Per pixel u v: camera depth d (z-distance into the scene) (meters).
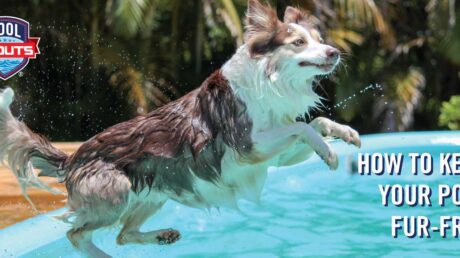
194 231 6.38
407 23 15.22
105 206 5.09
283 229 6.43
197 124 5.20
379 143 9.39
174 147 5.17
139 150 5.16
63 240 5.44
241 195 5.51
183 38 14.11
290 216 6.88
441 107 14.73
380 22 13.56
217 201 5.48
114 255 5.71
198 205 5.48
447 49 14.11
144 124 5.28
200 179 5.32
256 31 5.23
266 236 6.21
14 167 5.40
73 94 13.46
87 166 5.18
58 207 6.52
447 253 5.73
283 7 13.45
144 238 5.48
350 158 8.73
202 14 13.14
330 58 5.07
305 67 5.12
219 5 12.77
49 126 13.14
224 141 5.22
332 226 6.54
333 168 5.16
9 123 5.36
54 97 13.27
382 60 14.60
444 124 14.11
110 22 12.26
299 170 8.53
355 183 8.29
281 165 5.62
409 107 14.06
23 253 5.03
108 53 13.00
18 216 6.25
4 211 6.39
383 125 14.36
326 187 8.12
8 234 5.33
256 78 5.16
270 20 5.22
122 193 5.09
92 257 5.18
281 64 5.15
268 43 5.18
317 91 14.01
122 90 12.95
